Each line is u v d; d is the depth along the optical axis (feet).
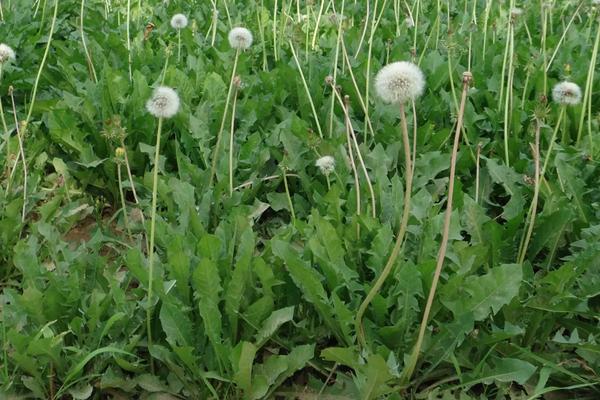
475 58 7.22
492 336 4.31
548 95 6.53
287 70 6.50
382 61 7.34
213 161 5.48
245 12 8.80
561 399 4.41
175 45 7.47
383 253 4.52
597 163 5.43
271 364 4.24
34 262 4.51
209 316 4.12
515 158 5.80
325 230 4.48
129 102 5.98
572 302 4.40
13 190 5.42
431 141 5.84
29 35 7.51
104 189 5.82
